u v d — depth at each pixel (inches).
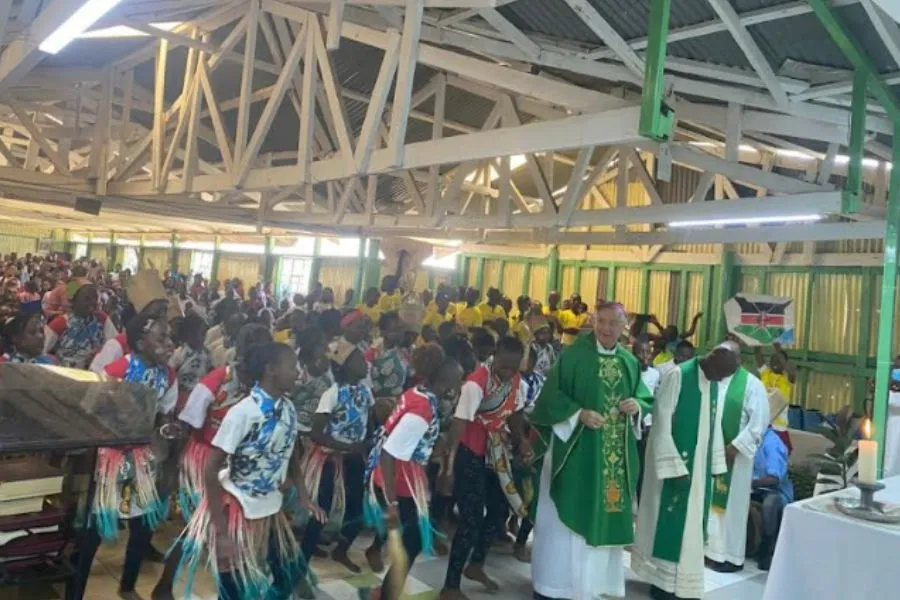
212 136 344.5
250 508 100.3
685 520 152.3
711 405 155.5
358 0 166.2
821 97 157.6
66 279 361.1
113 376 122.6
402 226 313.0
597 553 142.9
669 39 150.5
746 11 133.3
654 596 156.3
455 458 142.5
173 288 428.5
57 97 335.6
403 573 128.8
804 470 216.2
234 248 732.0
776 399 199.0
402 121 169.3
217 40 279.9
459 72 171.0
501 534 184.5
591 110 144.5
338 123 198.4
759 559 182.5
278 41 265.9
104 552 148.4
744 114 185.5
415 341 206.1
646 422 181.3
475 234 382.9
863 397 320.2
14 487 76.7
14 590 78.0
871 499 89.6
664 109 107.3
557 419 141.5
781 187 177.3
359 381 144.0
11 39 162.7
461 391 141.0
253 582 99.3
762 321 293.1
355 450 141.3
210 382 125.4
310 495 132.6
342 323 197.2
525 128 139.3
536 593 145.4
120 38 291.1
